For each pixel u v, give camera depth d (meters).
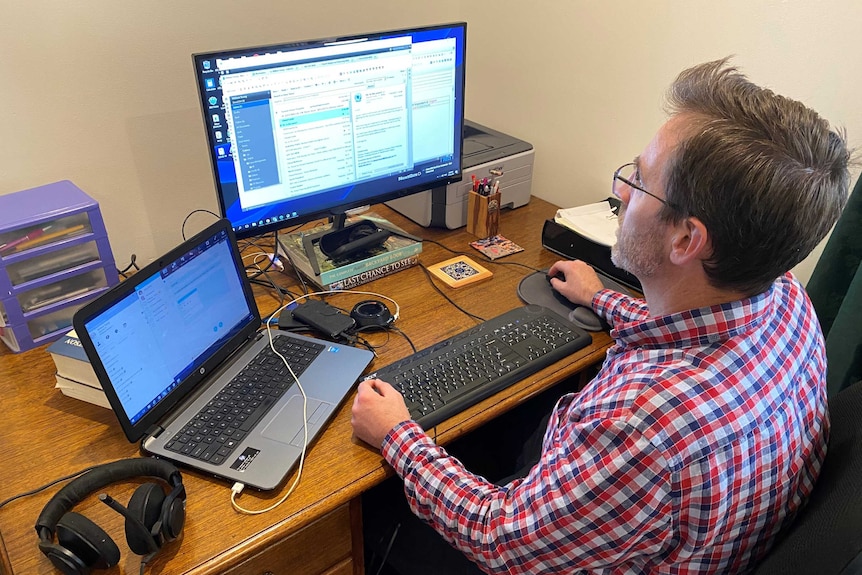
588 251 1.48
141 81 1.42
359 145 1.37
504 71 1.87
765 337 0.81
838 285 1.25
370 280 1.44
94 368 0.89
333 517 1.00
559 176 1.84
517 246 1.61
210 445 0.97
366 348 1.22
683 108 0.80
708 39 1.41
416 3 1.80
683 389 0.74
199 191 1.61
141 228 1.56
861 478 0.71
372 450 1.00
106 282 1.29
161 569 0.81
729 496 0.74
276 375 1.11
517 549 0.84
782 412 0.79
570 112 1.74
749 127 0.73
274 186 1.29
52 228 1.18
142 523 0.79
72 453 0.98
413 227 1.69
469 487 0.91
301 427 1.01
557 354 1.20
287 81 1.22
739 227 0.72
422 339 1.25
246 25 1.51
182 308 1.06
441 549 1.20
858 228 1.18
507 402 1.10
